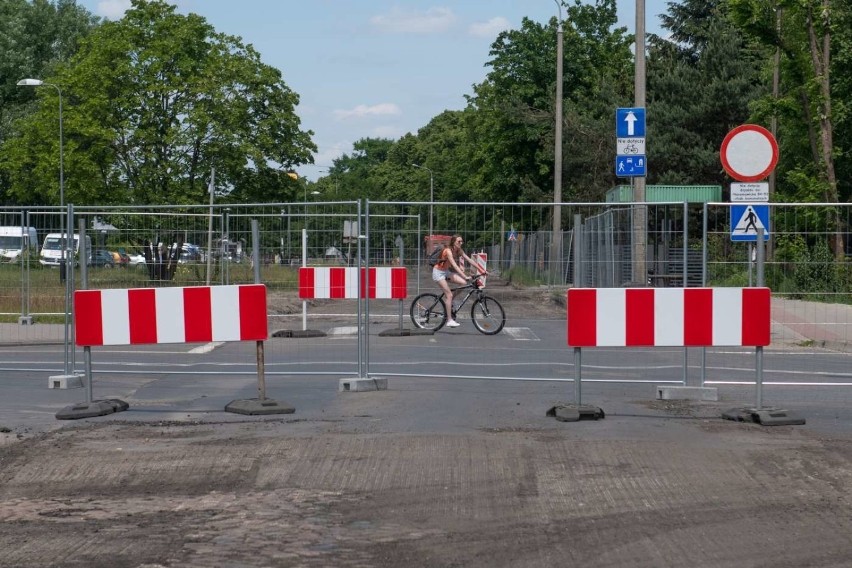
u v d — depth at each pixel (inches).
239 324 390.6
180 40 1744.6
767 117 1290.6
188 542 231.6
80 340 388.2
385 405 407.2
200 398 432.5
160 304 387.2
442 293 677.3
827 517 249.9
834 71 1373.0
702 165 2097.7
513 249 502.9
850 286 447.2
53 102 1739.7
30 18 2620.6
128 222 500.7
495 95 2422.5
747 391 453.4
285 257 528.4
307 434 345.4
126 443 333.4
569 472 294.0
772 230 449.4
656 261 449.4
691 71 2209.6
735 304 373.7
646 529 240.2
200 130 1724.9
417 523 246.1
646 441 333.1
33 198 2294.5
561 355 559.5
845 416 385.4
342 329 654.5
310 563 216.4
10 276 641.0
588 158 2166.6
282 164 1888.5
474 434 344.5
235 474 294.0
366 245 452.1
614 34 2534.5
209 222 515.5
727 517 250.1
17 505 264.4
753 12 1206.9
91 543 231.1
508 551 224.1
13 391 453.4
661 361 535.2
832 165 1242.0
